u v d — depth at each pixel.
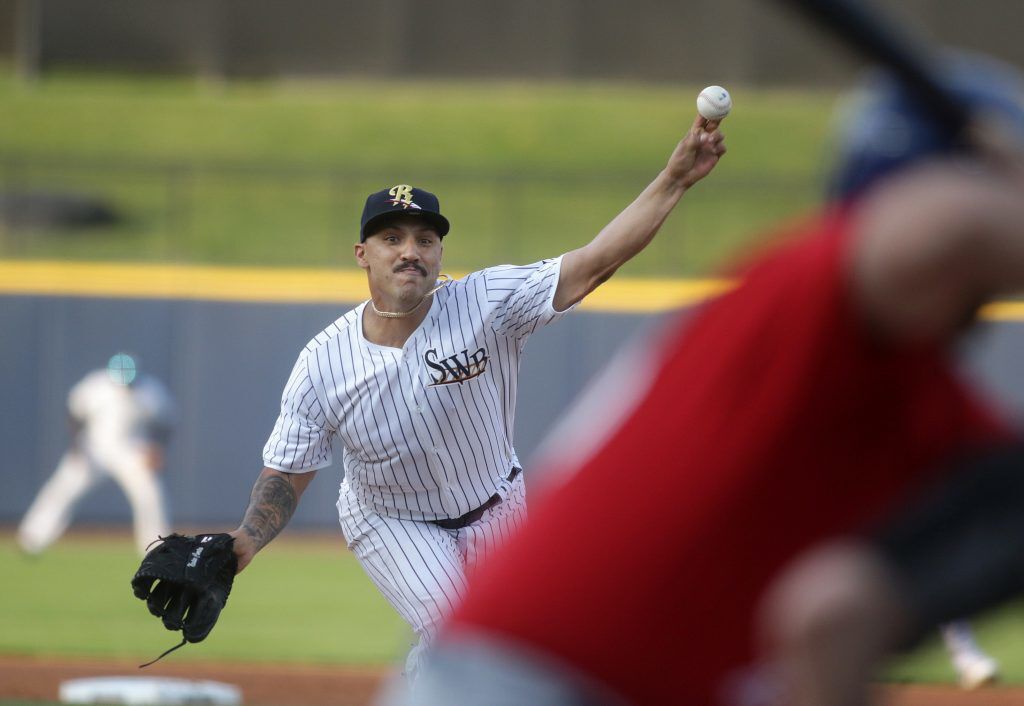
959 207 4.53
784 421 4.96
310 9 81.69
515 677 5.38
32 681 25.03
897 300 4.66
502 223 66.94
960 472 4.96
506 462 15.93
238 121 83.25
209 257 62.59
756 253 5.37
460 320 14.83
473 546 15.77
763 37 79.50
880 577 4.73
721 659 5.33
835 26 4.71
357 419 14.95
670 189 13.98
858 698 4.70
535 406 47.28
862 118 5.03
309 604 35.50
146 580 12.95
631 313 47.22
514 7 80.69
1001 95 4.89
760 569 5.16
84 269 48.88
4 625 31.56
